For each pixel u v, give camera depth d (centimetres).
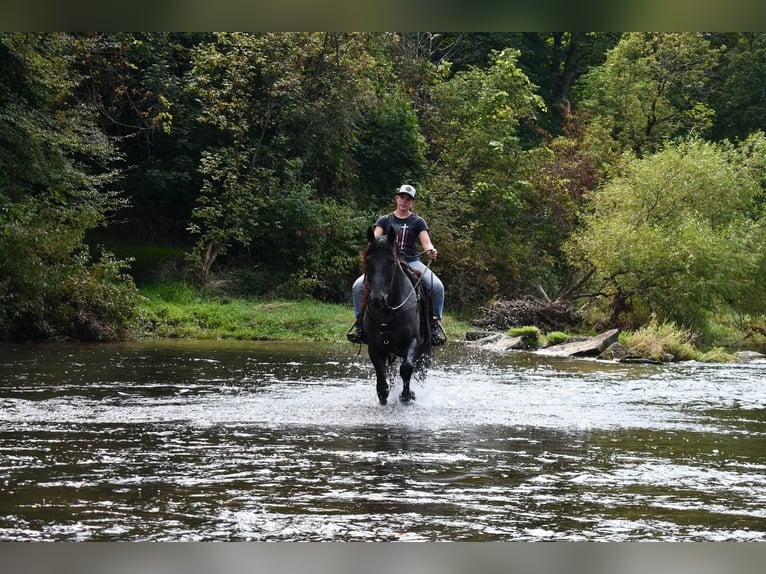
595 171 3912
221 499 550
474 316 3081
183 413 911
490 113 3684
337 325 2411
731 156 3136
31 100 2303
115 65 2775
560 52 5672
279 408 959
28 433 779
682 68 4838
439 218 3234
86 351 1698
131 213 3031
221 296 2719
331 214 3009
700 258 2453
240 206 2784
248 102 2917
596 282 2914
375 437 783
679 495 582
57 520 501
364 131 3338
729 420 950
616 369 1598
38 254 1944
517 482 610
